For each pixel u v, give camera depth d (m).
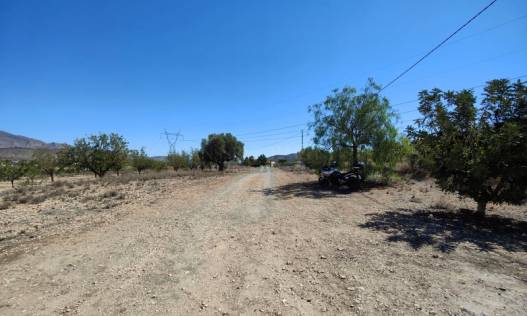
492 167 7.67
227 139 66.38
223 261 5.55
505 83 7.91
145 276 4.95
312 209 10.52
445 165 8.46
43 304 4.08
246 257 5.73
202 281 4.68
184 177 34.25
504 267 4.81
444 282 4.30
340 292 4.13
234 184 22.92
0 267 5.61
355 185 16.58
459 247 5.85
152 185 23.20
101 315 3.74
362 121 18.20
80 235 7.87
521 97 7.63
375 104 18.11
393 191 14.51
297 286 4.38
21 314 3.83
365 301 3.84
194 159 61.06
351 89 18.89
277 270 5.03
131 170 53.38
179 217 9.84
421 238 6.48
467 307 3.60
